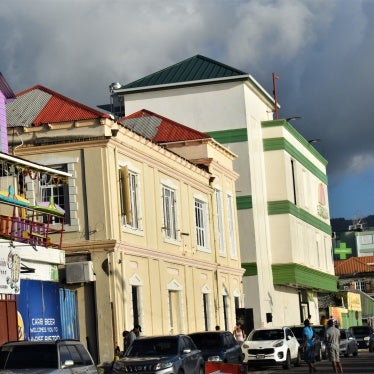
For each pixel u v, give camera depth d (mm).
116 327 36500
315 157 75938
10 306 30219
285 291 66688
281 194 63406
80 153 37500
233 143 59875
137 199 40250
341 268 122250
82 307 36750
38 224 32000
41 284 32688
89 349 36438
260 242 60500
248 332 54500
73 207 37250
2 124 34469
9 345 21719
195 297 46875
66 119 37625
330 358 34000
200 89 60625
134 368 26859
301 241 67000
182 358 27734
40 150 37625
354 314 96750
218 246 51531
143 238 40469
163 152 43656
